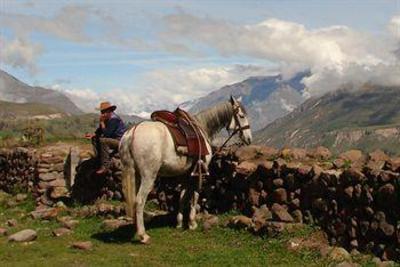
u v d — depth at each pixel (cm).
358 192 1245
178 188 1758
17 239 1448
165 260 1245
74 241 1446
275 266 1179
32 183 2400
